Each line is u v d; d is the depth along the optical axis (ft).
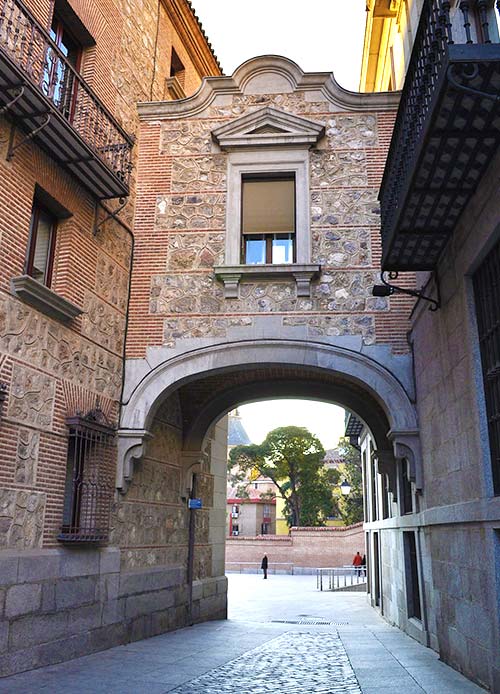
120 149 34.73
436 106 19.39
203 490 49.11
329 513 180.24
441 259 29.22
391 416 35.96
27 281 26.94
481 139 20.83
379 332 37.40
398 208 25.48
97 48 37.06
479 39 23.24
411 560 40.73
